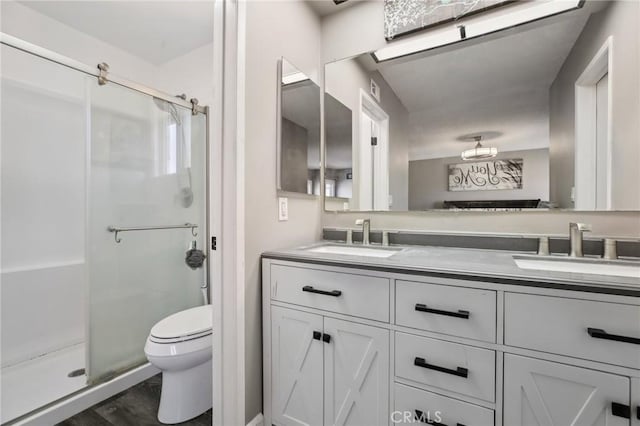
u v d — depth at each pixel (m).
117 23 2.04
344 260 1.10
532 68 1.36
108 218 1.81
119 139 1.87
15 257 1.87
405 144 1.63
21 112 1.88
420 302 0.96
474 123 1.48
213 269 1.19
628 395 0.71
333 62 1.81
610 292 0.73
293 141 1.56
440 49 1.55
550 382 0.79
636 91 1.16
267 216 1.37
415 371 0.96
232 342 1.17
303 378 1.19
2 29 1.80
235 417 1.18
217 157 1.18
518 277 0.82
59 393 1.49
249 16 1.25
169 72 2.51
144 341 1.94
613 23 1.20
